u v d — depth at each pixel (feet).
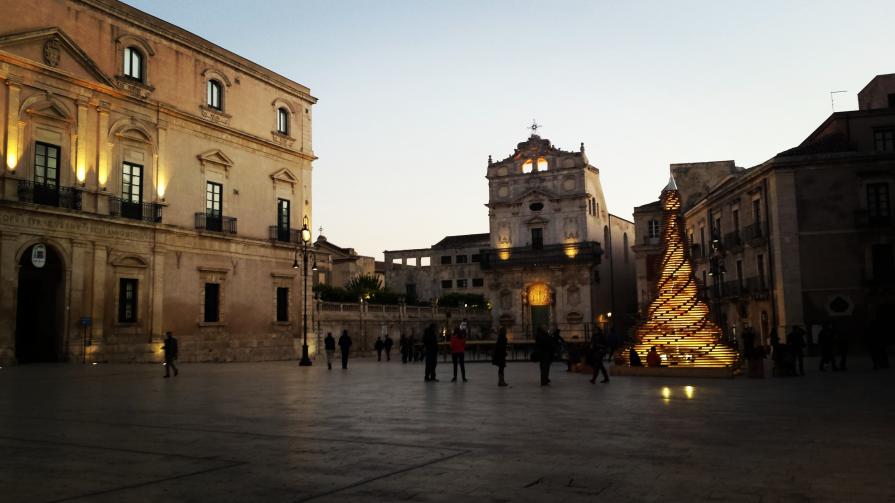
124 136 106.01
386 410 41.37
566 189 232.73
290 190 140.26
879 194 122.31
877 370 80.33
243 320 126.11
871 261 120.98
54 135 96.63
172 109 113.39
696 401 46.78
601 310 238.07
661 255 79.92
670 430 32.83
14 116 91.15
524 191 237.66
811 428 33.47
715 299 157.38
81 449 27.30
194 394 52.34
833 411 40.60
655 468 23.75
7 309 88.94
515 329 233.55
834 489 20.62
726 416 38.27
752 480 21.88
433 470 23.39
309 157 144.36
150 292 108.99
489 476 22.47
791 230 123.85
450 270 258.57
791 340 73.97
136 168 108.58
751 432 32.14
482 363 114.11
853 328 120.26
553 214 233.55
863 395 50.47
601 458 25.61
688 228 184.03
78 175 99.14
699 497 19.66
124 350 103.76
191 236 116.37
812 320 121.49
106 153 103.45
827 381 64.64
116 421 35.94
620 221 269.23
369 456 25.95
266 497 19.58
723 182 154.92
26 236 91.76
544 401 47.03
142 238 108.27
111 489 20.45
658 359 74.84
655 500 19.34
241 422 35.65
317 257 204.85
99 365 93.81
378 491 20.36
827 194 123.44
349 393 53.67
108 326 102.42
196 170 118.42
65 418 37.09
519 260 233.76
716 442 29.27
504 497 19.67
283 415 38.75
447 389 57.93
